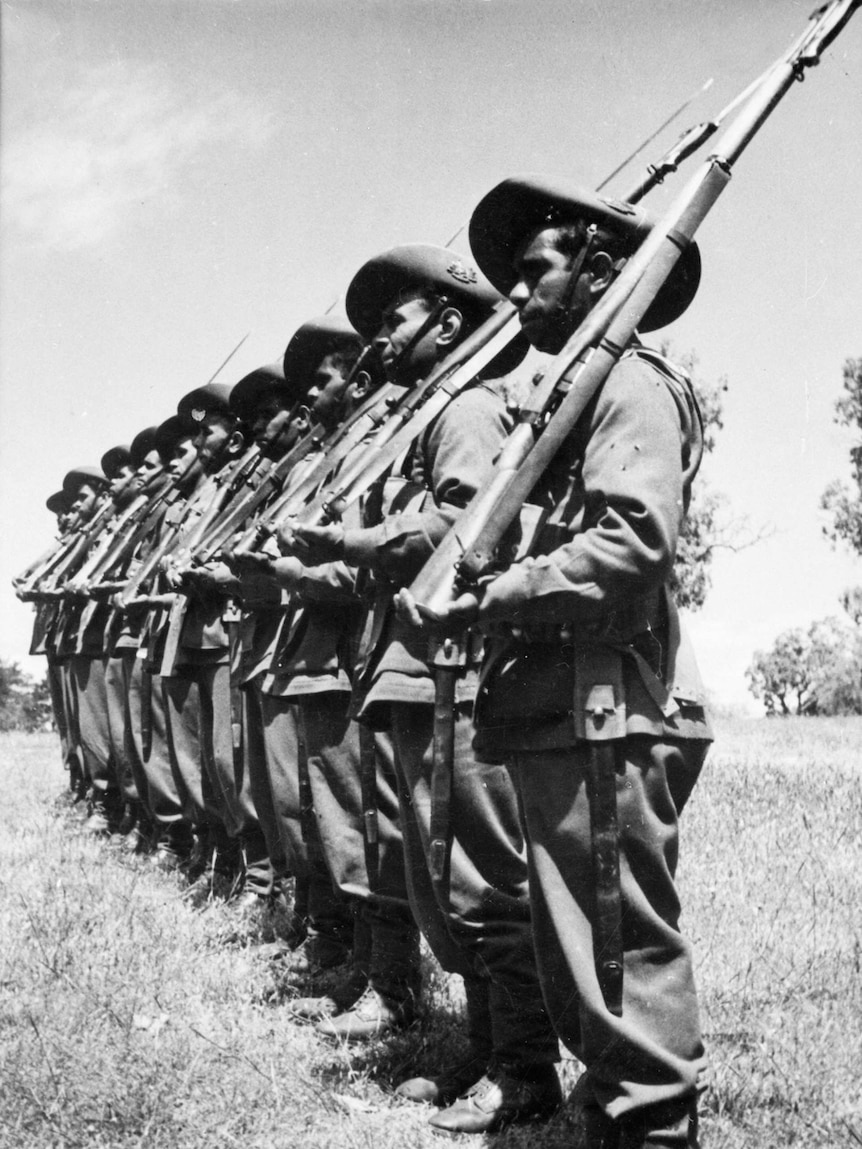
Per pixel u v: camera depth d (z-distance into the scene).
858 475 17.91
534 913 3.56
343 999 5.44
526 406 3.49
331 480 5.28
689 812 8.07
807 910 5.73
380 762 5.21
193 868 8.30
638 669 3.44
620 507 3.32
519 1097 4.26
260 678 6.41
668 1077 3.31
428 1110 4.45
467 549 3.42
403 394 4.84
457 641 4.25
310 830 5.79
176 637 7.54
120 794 10.35
